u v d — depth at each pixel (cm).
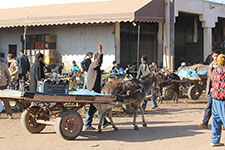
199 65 1778
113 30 1922
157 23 2045
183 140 884
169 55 1977
